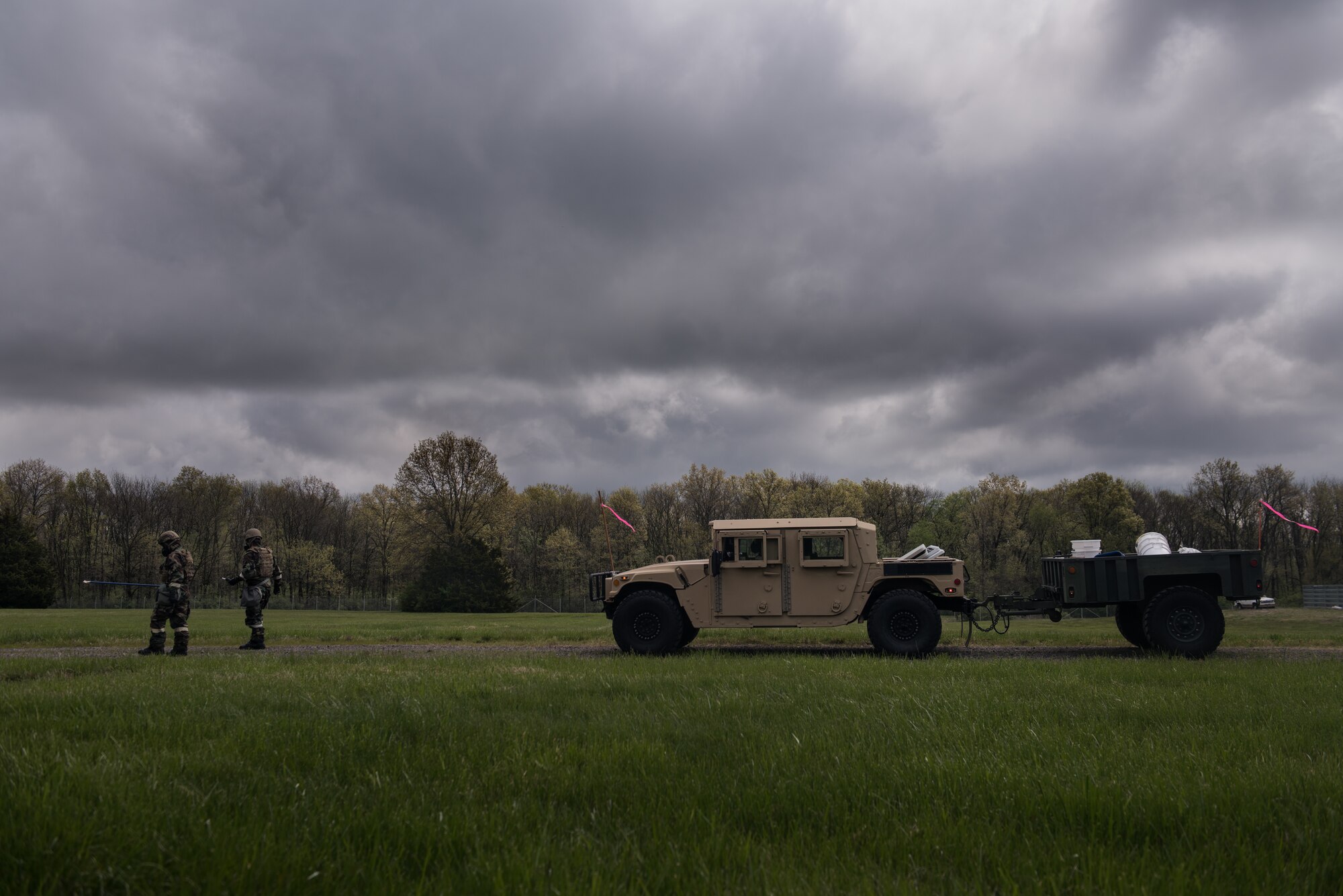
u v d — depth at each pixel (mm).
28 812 2883
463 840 2945
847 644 14891
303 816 3207
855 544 12812
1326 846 2949
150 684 7469
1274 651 13305
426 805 3381
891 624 12359
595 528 77500
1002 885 2652
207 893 2367
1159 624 12414
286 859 2605
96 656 12000
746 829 3289
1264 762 4273
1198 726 5441
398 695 6531
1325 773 4004
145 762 4043
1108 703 6309
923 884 2684
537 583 72312
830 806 3465
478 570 52000
